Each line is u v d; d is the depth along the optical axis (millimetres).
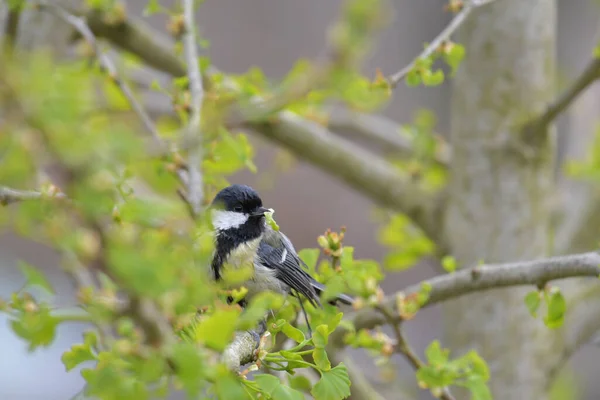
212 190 7852
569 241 11398
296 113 9969
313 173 19922
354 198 19891
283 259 8039
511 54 10047
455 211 10297
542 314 10039
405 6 22078
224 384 4133
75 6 9961
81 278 5844
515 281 6781
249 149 8125
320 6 22219
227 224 7887
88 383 4297
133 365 4203
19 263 5066
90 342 5195
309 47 21938
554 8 10258
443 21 22000
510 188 10086
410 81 7160
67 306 4844
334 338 7320
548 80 10164
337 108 13000
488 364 10070
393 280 19828
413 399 11562
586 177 10562
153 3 8172
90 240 3641
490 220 10148
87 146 3611
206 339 4188
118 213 4398
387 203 10648
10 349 15875
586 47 18203
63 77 5004
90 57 8430
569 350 10133
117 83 7840
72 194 3604
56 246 3945
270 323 5859
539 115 9836
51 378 16094
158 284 3590
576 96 9406
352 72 8891
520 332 10047
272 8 22000
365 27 9023
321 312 6469
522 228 10102
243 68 21531
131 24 10344
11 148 3783
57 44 9922
